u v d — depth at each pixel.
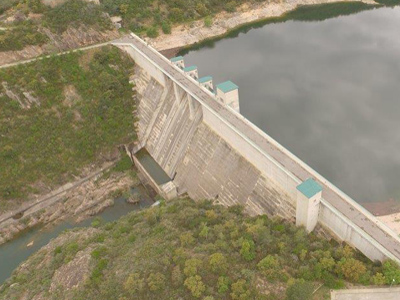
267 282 56.78
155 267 62.78
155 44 169.50
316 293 55.53
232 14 192.38
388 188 92.31
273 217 74.62
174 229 74.19
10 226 98.38
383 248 58.66
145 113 117.75
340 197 67.75
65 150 108.25
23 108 107.62
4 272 89.50
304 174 71.94
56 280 70.50
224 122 86.62
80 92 115.31
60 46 125.06
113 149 113.06
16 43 116.94
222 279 56.56
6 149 101.69
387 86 129.50
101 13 139.00
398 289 54.66
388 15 183.25
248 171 84.06
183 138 102.50
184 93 104.75
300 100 128.88
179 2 182.50
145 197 104.62
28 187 102.19
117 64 125.19
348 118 117.12
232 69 155.25
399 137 107.06
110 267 68.06
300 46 166.25
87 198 104.00
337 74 140.62
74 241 81.50
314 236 67.00
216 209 82.25
